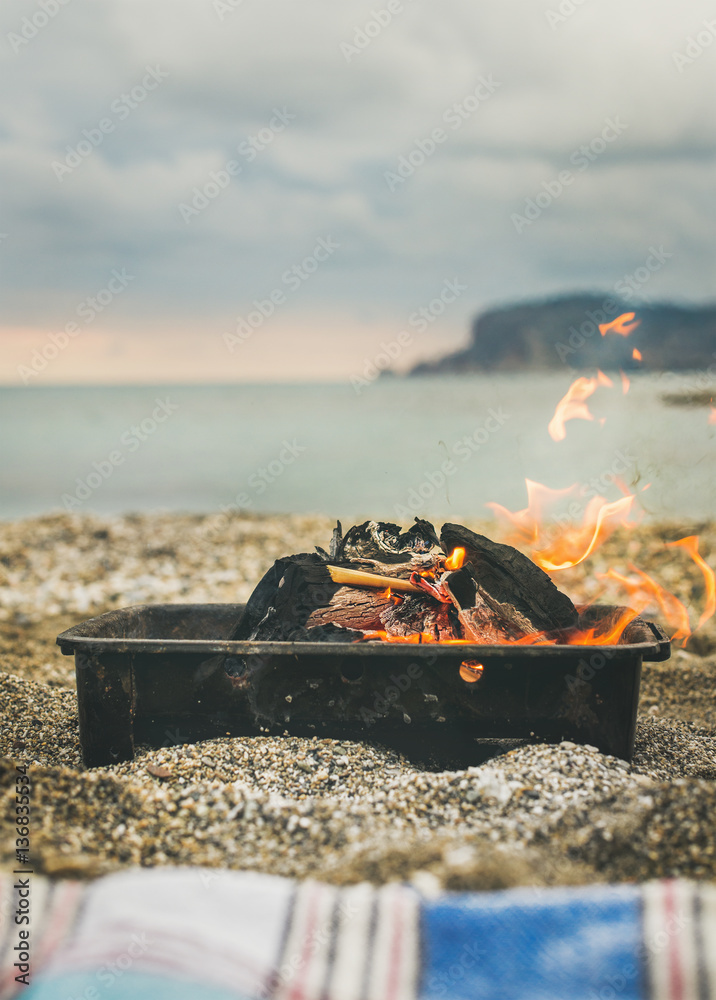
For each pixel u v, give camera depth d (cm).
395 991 58
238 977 58
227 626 94
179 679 80
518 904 59
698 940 58
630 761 80
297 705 80
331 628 84
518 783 75
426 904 60
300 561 88
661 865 65
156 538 204
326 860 68
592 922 59
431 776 76
